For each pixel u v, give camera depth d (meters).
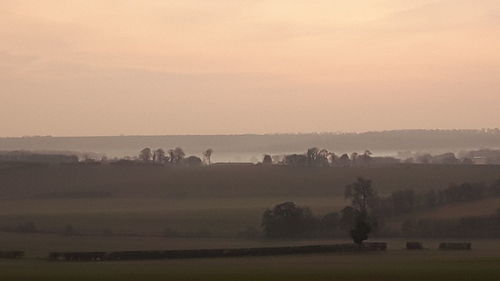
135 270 94.31
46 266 102.12
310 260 110.94
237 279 80.44
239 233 162.50
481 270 90.12
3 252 118.19
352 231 130.12
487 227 159.00
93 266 101.62
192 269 95.12
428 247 134.12
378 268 94.62
